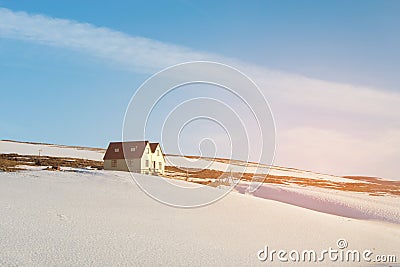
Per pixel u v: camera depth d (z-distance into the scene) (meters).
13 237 22.38
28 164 73.62
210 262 21.72
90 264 19.42
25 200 33.19
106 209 32.94
